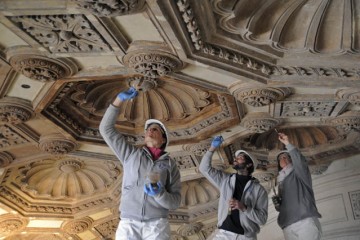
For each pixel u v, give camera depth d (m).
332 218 10.94
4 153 9.45
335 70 6.99
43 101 7.75
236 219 6.20
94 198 12.23
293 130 10.07
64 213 12.61
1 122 8.12
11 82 7.29
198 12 5.73
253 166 6.62
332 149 10.54
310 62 6.91
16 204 12.00
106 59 6.77
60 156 9.70
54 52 6.45
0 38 6.20
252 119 8.67
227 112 8.59
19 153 9.61
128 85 8.11
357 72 6.99
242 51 6.68
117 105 5.30
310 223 6.63
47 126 8.79
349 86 7.28
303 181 6.87
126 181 5.22
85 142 9.31
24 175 11.05
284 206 6.85
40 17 5.71
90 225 13.34
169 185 5.26
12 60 6.55
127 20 5.86
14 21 5.77
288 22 6.31
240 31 6.26
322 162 10.94
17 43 6.31
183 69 7.15
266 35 6.41
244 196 6.27
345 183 10.92
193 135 9.39
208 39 6.38
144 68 6.64
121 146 5.29
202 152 9.80
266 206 6.29
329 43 6.58
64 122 8.61
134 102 8.80
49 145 9.20
